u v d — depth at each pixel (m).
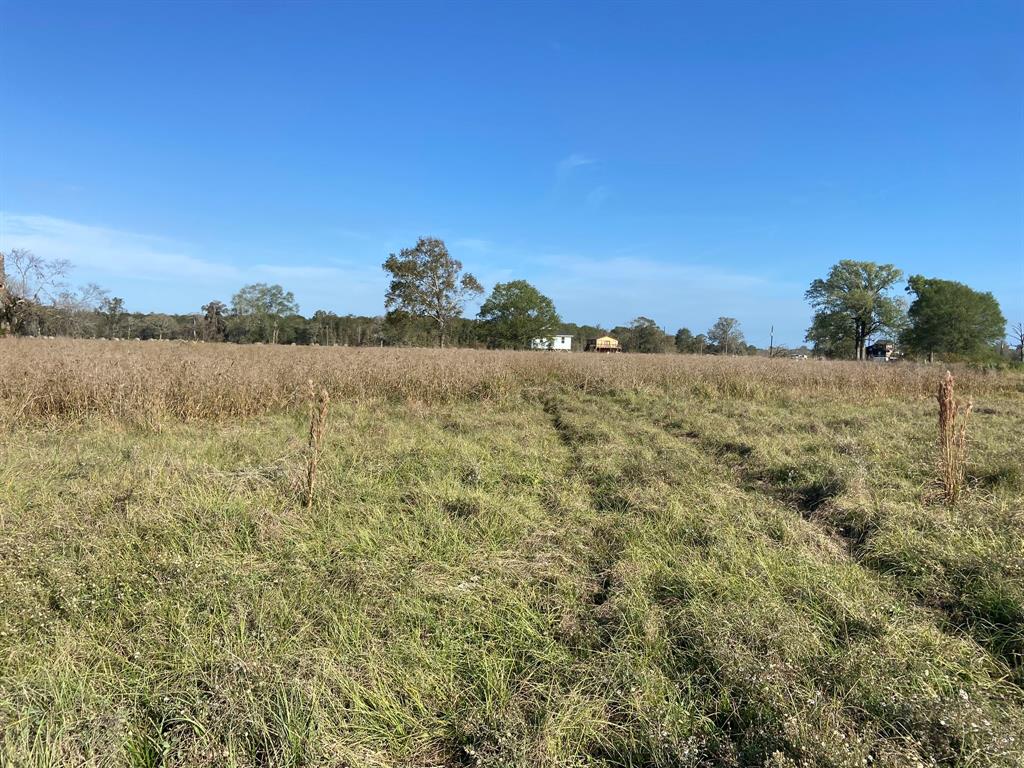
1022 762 1.94
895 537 3.90
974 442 6.73
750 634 2.71
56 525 3.83
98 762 2.01
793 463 5.88
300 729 2.11
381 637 2.81
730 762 2.03
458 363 13.11
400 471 5.53
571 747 2.16
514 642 2.81
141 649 2.64
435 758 2.17
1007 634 2.81
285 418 8.46
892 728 2.15
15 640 2.64
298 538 3.84
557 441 7.55
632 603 3.11
